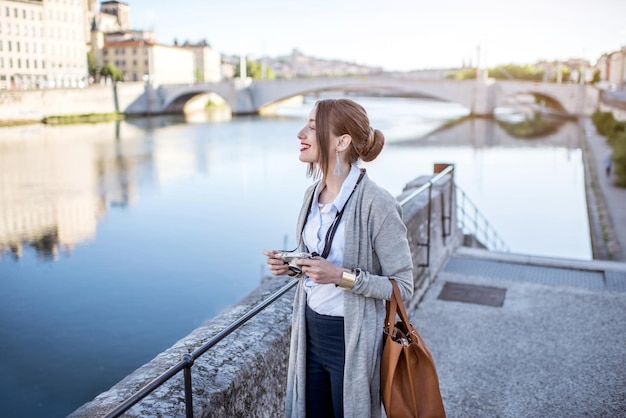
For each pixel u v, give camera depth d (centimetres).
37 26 10731
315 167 253
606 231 2291
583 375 471
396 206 235
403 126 8362
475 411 427
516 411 425
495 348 526
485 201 3653
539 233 2886
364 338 231
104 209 3938
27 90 8844
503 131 7531
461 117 10188
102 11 16962
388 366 227
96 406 246
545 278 722
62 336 2127
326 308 238
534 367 488
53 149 6400
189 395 229
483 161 5247
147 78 13350
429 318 600
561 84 8538
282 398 323
